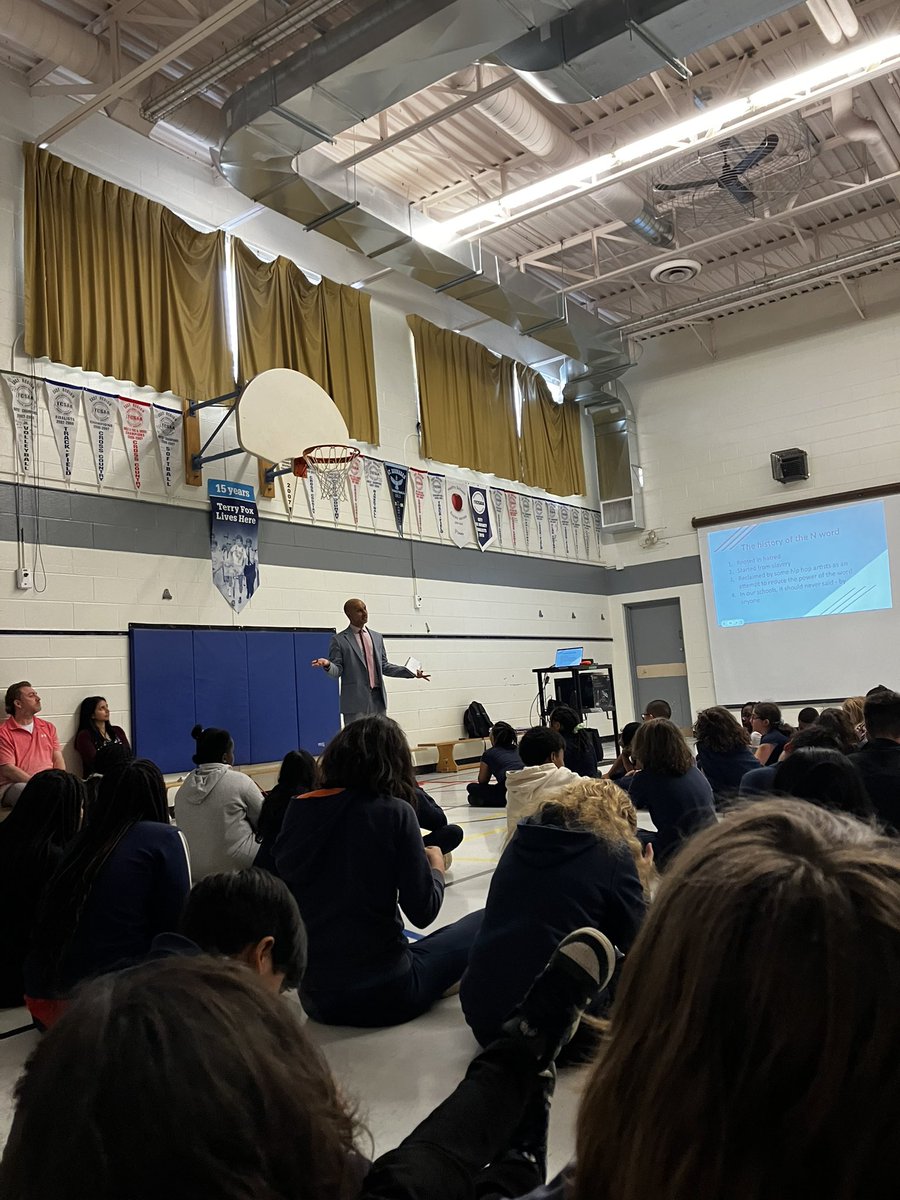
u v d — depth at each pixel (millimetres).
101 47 6746
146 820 2496
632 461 13500
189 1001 489
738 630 12578
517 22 5668
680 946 442
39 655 6586
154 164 7875
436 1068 2318
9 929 3119
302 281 9055
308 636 8750
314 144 6902
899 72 8016
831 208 10664
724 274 12078
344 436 8234
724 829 497
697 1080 414
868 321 11883
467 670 10836
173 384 7648
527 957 2109
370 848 2553
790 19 7383
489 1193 645
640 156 8016
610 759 11258
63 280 6949
